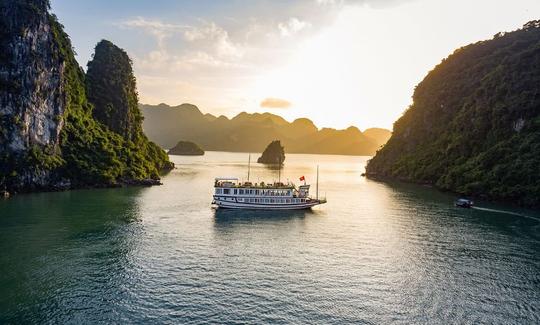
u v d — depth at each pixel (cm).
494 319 4259
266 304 4472
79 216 8388
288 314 4262
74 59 16638
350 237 7325
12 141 11662
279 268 5597
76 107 15262
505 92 15375
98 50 19100
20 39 12131
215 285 4950
